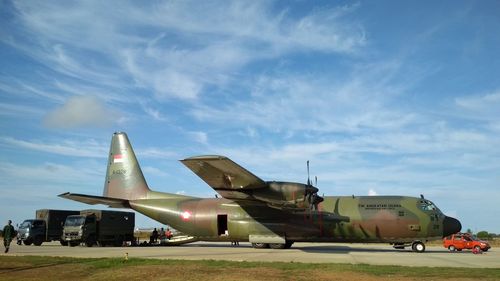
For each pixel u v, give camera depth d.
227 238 23.64
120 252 19.80
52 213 28.11
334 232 22.23
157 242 28.53
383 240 22.19
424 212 21.81
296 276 11.52
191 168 18.73
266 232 22.64
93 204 25.08
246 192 20.91
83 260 15.07
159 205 24.81
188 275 11.81
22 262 14.52
